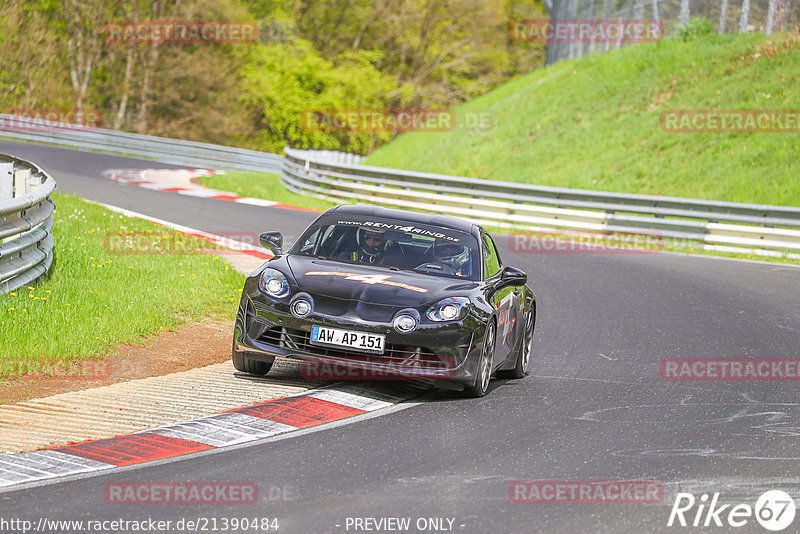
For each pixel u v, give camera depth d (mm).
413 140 112688
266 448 17062
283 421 18969
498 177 88500
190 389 21172
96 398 19906
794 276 49094
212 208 62812
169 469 15578
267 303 21750
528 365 27453
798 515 14742
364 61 173625
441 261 23688
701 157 77625
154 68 150750
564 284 43250
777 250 56906
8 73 146000
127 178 81438
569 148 88688
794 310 38562
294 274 22234
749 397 23922
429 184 70500
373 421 19438
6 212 25938
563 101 99250
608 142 86188
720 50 92438
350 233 24406
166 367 23484
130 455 16266
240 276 35969
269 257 43219
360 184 74938
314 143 172125
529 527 13625
